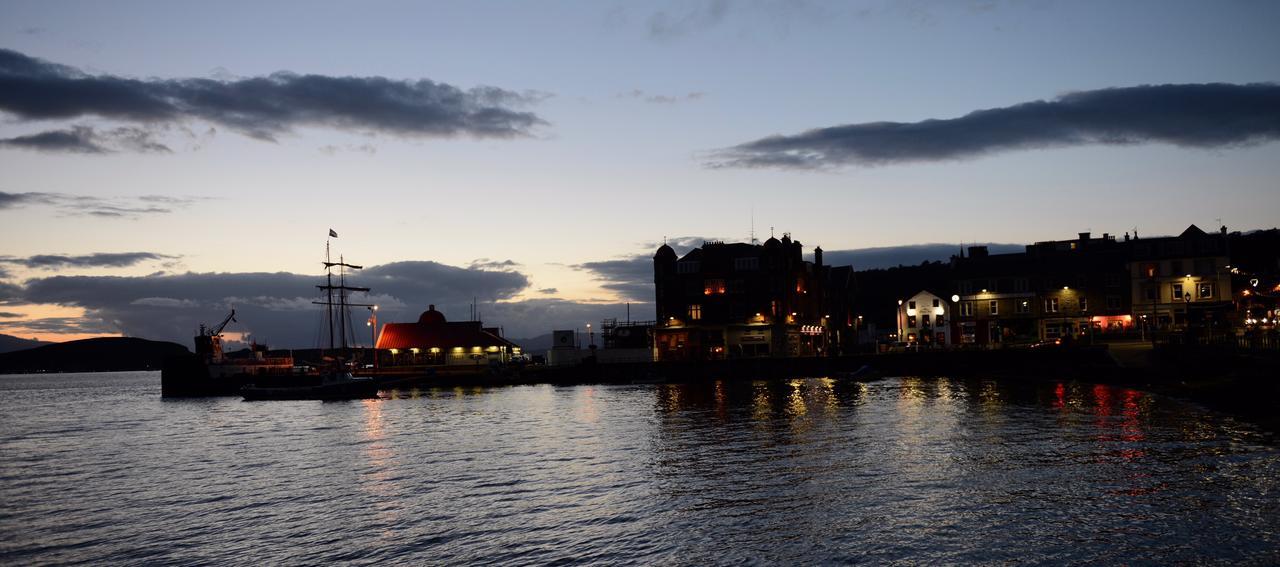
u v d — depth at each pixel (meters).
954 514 32.12
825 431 55.84
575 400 93.75
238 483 44.59
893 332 168.75
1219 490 34.41
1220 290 130.38
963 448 46.69
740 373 125.25
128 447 63.50
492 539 31.17
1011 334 140.75
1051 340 133.62
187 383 131.38
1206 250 132.00
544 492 38.97
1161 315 133.12
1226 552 26.70
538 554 29.19
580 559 28.52
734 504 35.12
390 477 44.34
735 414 70.00
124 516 37.38
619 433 59.59
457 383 132.38
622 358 141.38
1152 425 53.75
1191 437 48.03
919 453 45.44
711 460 46.03
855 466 42.28
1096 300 136.75
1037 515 31.55
